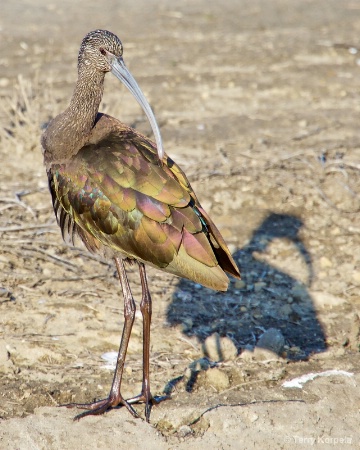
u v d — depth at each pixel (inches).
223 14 1135.6
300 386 400.5
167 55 925.2
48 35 972.6
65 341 426.6
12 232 521.0
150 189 360.5
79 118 384.2
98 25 1031.6
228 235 545.0
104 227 370.0
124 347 373.4
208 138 685.3
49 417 365.4
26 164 619.8
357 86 847.7
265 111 762.8
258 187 599.5
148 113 390.6
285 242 541.0
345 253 532.1
